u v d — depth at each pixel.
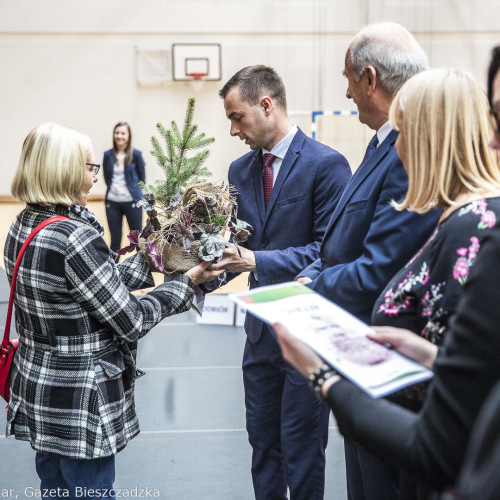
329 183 2.29
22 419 1.88
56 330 1.80
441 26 12.31
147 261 2.09
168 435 3.38
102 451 1.79
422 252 1.32
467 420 0.83
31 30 11.92
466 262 1.20
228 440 3.31
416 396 1.28
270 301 1.17
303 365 1.06
